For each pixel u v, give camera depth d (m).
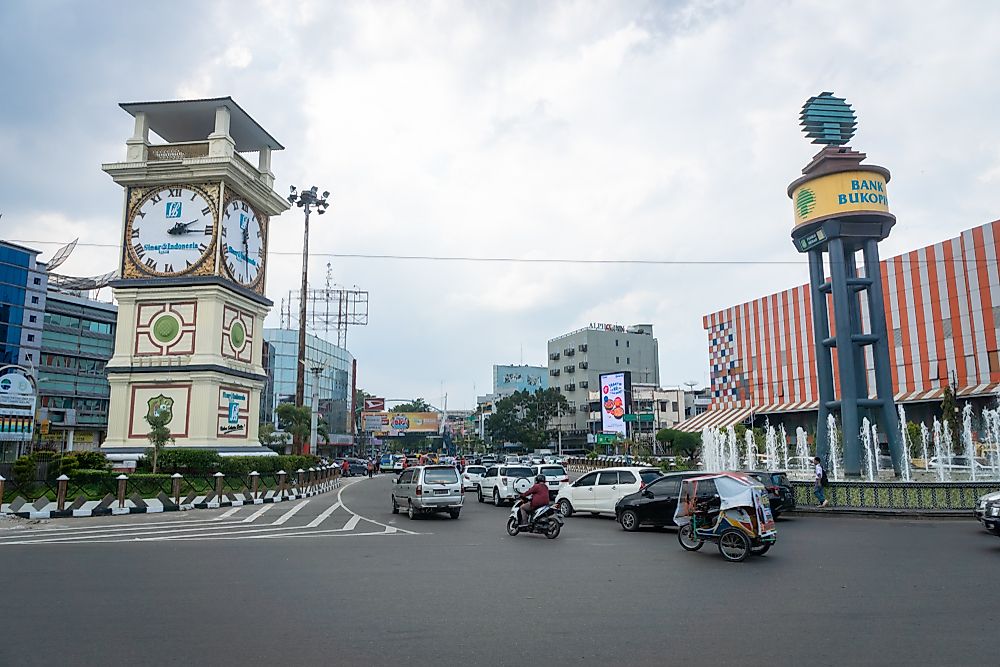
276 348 82.94
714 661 6.40
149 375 31.56
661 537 16.39
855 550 13.66
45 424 32.38
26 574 10.94
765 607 8.55
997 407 49.03
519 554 13.41
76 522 19.73
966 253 52.31
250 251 35.38
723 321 83.44
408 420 106.56
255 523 19.61
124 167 32.50
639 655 6.59
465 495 35.44
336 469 44.00
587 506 21.38
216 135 32.75
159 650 6.75
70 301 60.00
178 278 31.95
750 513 12.41
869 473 31.33
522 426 91.88
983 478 31.31
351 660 6.46
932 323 54.72
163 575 10.87
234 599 9.07
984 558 12.48
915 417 55.91
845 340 30.56
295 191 38.72
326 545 14.78
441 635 7.31
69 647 6.84
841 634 7.26
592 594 9.41
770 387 75.06
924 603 8.71
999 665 6.25
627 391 68.38
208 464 29.00
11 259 51.84
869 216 30.50
